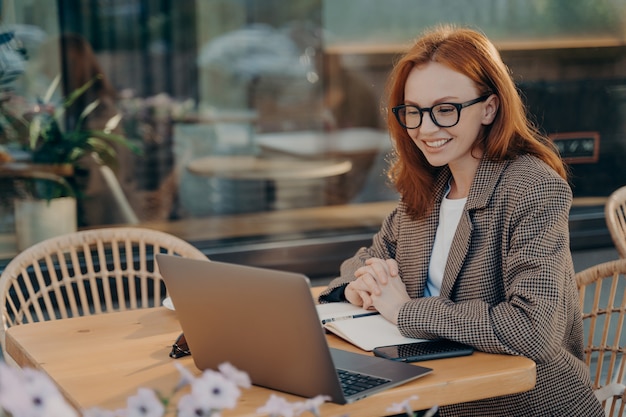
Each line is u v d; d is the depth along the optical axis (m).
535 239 1.89
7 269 2.44
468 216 2.02
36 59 3.85
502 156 2.02
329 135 4.34
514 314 1.80
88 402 1.56
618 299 4.21
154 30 4.02
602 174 4.59
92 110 3.98
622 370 2.35
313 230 4.38
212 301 1.56
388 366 1.66
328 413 1.48
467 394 1.62
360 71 4.31
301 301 1.43
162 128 4.11
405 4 4.27
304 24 4.20
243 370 1.59
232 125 4.21
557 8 4.38
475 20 4.30
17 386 0.90
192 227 4.21
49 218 3.93
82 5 3.90
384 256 2.32
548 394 1.96
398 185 2.24
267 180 4.29
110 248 3.91
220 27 4.11
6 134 3.84
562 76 4.44
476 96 1.98
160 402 1.11
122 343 1.92
